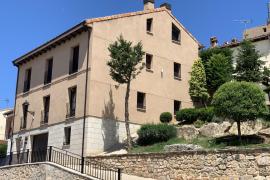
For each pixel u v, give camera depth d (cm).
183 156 1783
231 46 3578
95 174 1811
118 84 2570
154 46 2872
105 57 2542
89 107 2395
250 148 1564
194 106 3047
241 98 1864
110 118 2480
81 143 2367
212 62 3128
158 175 1861
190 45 3159
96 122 2403
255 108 1858
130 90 2631
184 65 3064
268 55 3300
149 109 2725
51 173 1925
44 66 2942
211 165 1673
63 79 2678
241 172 1571
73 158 2159
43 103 2872
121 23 2683
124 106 2575
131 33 2734
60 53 2777
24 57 3130
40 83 2944
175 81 2956
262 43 3366
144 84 2733
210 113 2423
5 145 3747
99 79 2480
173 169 1808
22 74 3216
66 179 1812
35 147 2903
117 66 2305
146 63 2800
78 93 2497
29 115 2991
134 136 2461
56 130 2630
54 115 2688
